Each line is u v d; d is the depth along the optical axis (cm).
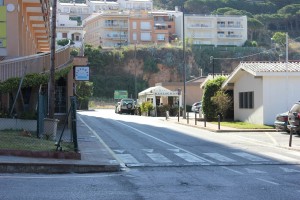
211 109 4000
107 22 12150
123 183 1166
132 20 12194
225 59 10650
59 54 2606
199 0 13850
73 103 1578
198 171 1398
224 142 2331
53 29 2239
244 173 1358
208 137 2614
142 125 3600
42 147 1575
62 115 2989
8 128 2169
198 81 7412
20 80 2247
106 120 4225
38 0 3058
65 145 1770
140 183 1168
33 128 2206
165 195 1004
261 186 1128
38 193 1001
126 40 12206
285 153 1889
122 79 10306
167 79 10519
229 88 3991
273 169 1449
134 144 2172
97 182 1178
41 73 2359
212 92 4012
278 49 9431
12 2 2681
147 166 1505
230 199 964
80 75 2484
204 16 12262
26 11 3278
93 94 9925
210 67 10606
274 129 3008
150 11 13350
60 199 944
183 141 2358
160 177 1273
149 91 6191
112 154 1762
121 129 3098
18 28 2714
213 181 1205
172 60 10644
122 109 6309
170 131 3023
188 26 12181
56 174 1327
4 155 1450
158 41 12356
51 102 2192
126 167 1487
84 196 980
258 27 12138
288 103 3247
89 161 1472
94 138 2402
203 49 10781
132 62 10519
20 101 2320
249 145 2194
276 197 988
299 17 11975
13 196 960
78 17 15225
